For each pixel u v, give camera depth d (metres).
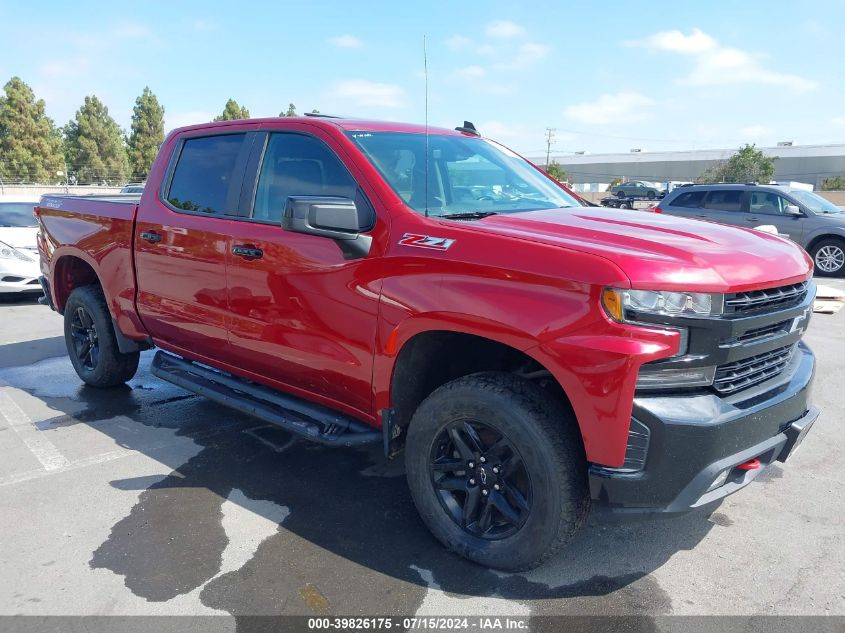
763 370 2.73
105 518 3.28
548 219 3.03
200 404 4.99
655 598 2.67
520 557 2.70
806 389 2.82
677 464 2.36
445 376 3.16
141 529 3.18
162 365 4.38
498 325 2.54
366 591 2.70
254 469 3.86
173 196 4.12
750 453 2.53
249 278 3.50
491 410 2.64
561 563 2.91
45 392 5.27
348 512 3.35
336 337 3.14
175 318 4.08
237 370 3.90
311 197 2.85
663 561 2.93
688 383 2.40
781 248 2.95
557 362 2.41
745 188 13.31
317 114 3.84
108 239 4.54
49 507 3.39
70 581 2.76
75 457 4.02
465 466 2.84
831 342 6.95
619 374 2.30
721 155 87.56
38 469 3.85
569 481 2.54
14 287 9.21
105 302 4.93
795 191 13.08
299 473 3.81
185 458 4.01
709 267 2.43
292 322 3.32
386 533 3.14
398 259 2.87
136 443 4.23
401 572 2.83
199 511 3.36
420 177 3.31
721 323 2.36
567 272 2.41
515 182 3.81
